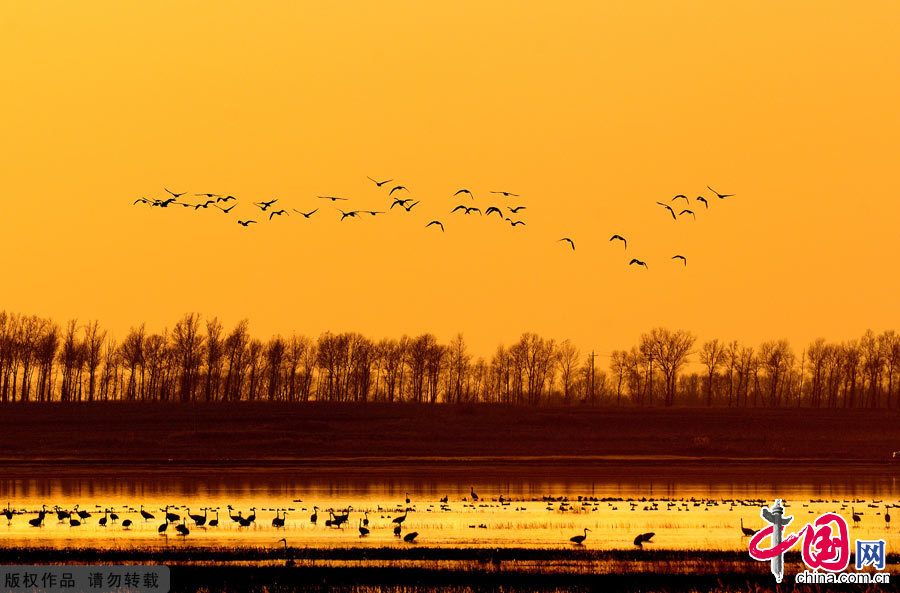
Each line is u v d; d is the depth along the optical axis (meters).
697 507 91.50
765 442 169.25
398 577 59.09
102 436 168.62
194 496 102.19
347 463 143.25
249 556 64.56
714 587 57.84
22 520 82.75
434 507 91.19
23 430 174.00
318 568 61.34
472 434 173.25
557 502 95.00
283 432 171.00
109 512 86.62
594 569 61.72
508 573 59.91
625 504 93.38
